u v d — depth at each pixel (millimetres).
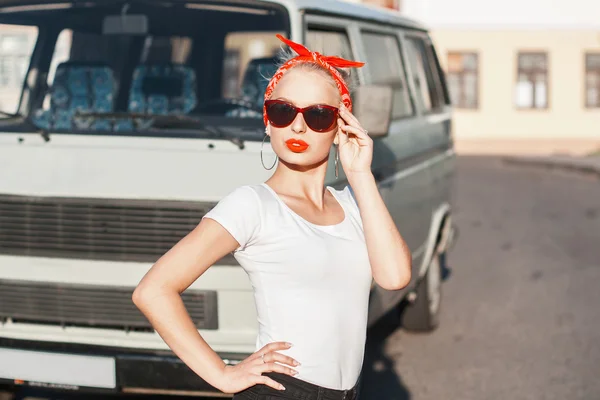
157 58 6641
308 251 2777
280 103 2826
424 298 7484
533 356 7047
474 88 39062
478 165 26328
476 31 38625
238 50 6965
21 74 6277
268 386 2803
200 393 4559
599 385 6352
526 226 14023
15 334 4797
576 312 8461
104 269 4652
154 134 4723
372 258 2961
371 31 6469
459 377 6516
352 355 2889
